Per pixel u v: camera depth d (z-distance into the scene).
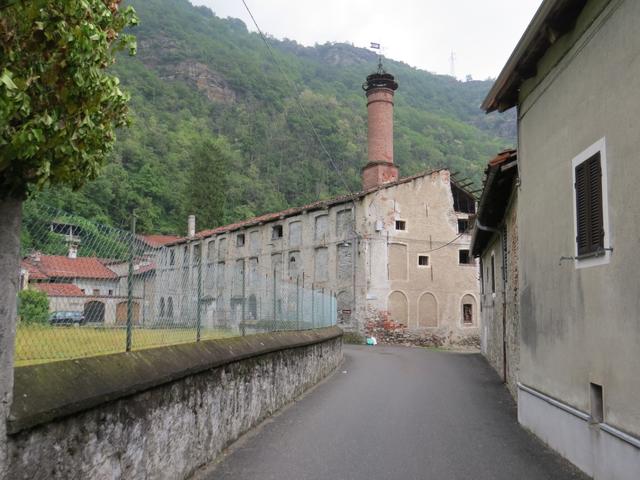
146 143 70.38
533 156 8.98
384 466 7.10
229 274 9.60
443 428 9.41
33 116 3.00
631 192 5.69
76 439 4.23
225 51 104.75
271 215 40.19
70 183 3.60
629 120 5.75
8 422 3.46
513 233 12.48
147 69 92.44
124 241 5.80
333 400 12.28
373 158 35.31
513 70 8.85
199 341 7.79
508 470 6.96
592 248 6.59
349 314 32.94
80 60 3.07
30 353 4.36
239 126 85.62
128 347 5.76
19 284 4.02
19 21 2.84
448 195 35.66
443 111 93.12
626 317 5.77
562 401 7.60
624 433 5.76
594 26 6.56
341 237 33.94
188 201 59.72
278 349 11.02
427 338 33.53
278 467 7.01
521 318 9.82
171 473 6.03
